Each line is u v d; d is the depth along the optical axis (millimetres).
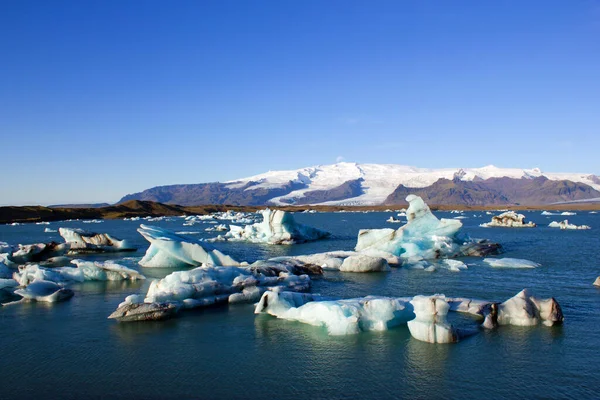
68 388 11672
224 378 12148
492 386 11562
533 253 37094
